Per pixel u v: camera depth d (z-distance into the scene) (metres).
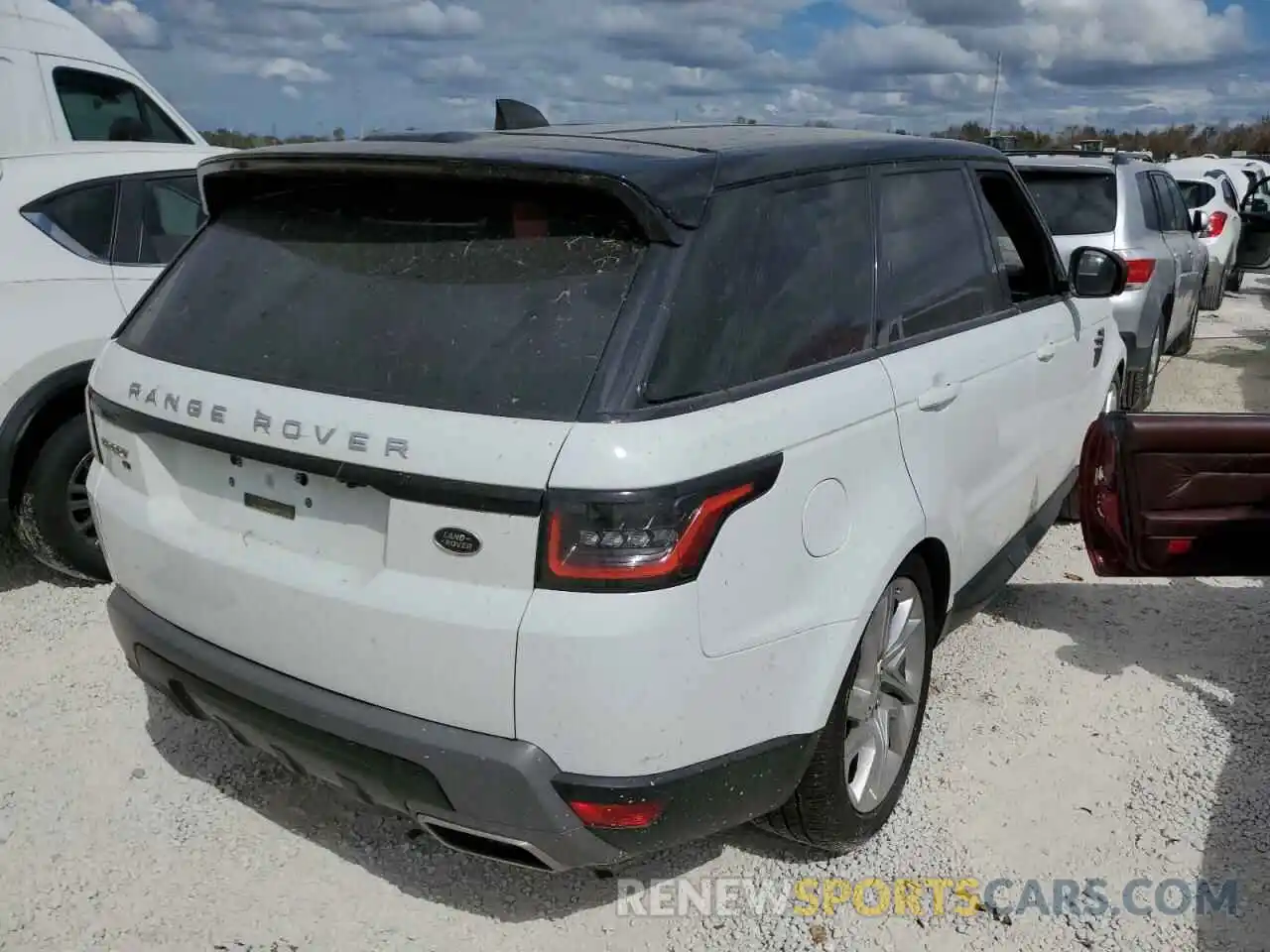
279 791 3.43
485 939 2.83
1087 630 4.50
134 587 2.93
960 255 3.63
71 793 3.39
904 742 3.26
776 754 2.56
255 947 2.79
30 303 4.69
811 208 2.88
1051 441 4.30
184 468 2.78
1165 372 9.66
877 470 2.86
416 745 2.34
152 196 5.27
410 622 2.31
